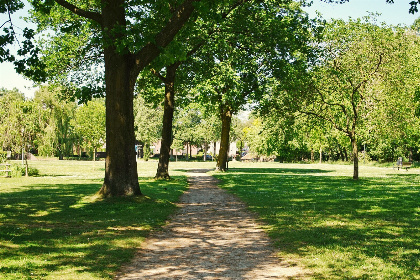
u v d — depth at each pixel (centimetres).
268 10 2222
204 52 2503
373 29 2405
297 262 704
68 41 2377
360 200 1554
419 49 2836
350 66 2412
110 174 1439
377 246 796
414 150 6016
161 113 7756
